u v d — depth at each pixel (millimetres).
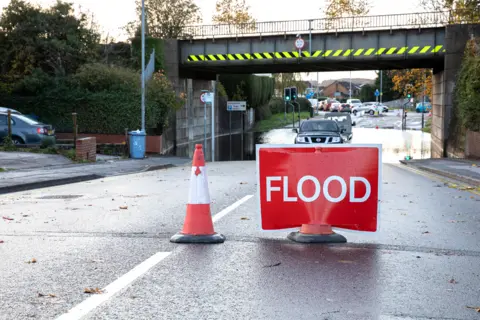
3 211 10547
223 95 61156
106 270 6160
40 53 41969
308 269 6246
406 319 4691
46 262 6512
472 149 28562
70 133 38281
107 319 4645
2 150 24219
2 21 42156
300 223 7734
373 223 7684
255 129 67375
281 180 7723
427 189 14820
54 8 42688
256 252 7051
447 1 41156
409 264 6527
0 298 5184
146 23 56250
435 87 45000
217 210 10594
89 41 43406
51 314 4758
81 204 11539
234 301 5121
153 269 6215
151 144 36188
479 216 10258
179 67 44188
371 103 97438
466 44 35562
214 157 35656
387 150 37031
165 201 11969
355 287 5582
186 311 4848
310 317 4707
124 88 38125
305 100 103000
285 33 40906
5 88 39406
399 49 38719
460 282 5805
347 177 7668
